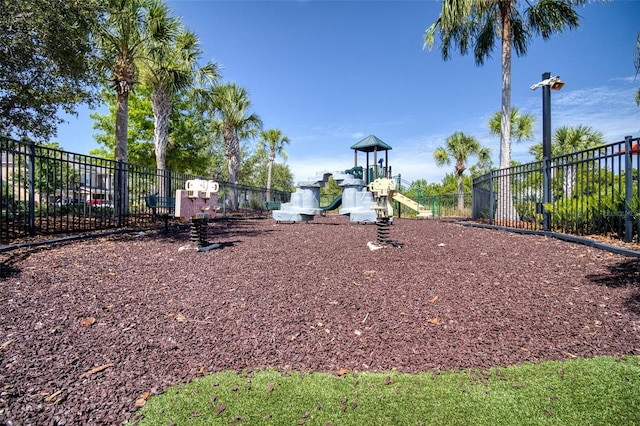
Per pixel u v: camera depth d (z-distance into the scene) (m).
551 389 1.74
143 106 20.86
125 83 10.32
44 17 7.13
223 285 3.43
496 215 9.63
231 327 2.51
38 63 8.07
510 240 6.03
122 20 9.62
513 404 1.64
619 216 5.09
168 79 12.33
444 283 3.42
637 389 1.70
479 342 2.23
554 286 3.23
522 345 2.18
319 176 11.99
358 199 11.64
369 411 1.62
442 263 4.24
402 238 6.50
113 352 2.15
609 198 5.37
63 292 3.12
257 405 1.67
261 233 7.63
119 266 4.10
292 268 4.08
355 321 2.60
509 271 3.80
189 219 5.00
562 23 11.41
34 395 1.71
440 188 35.34
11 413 1.57
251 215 17.70
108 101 18.53
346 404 1.67
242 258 4.63
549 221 6.60
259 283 3.49
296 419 1.58
